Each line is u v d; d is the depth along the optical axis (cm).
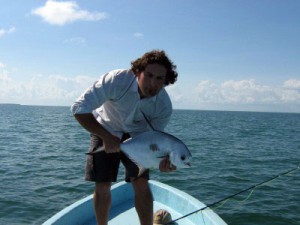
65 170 694
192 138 1505
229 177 644
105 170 189
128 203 284
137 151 172
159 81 163
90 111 166
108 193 194
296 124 3878
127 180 195
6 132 1664
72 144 1179
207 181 607
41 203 469
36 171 679
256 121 4481
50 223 221
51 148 1058
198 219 248
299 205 466
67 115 4934
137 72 167
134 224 246
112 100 176
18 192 517
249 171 716
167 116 188
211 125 2856
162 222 238
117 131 187
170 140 170
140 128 188
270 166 795
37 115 4634
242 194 521
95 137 191
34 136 1477
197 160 849
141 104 176
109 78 170
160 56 161
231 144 1284
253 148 1176
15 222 403
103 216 195
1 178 609
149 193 195
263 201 484
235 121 4166
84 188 547
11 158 844
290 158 942
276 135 1886
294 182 603
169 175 641
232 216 422
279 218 418
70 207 245
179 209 274
